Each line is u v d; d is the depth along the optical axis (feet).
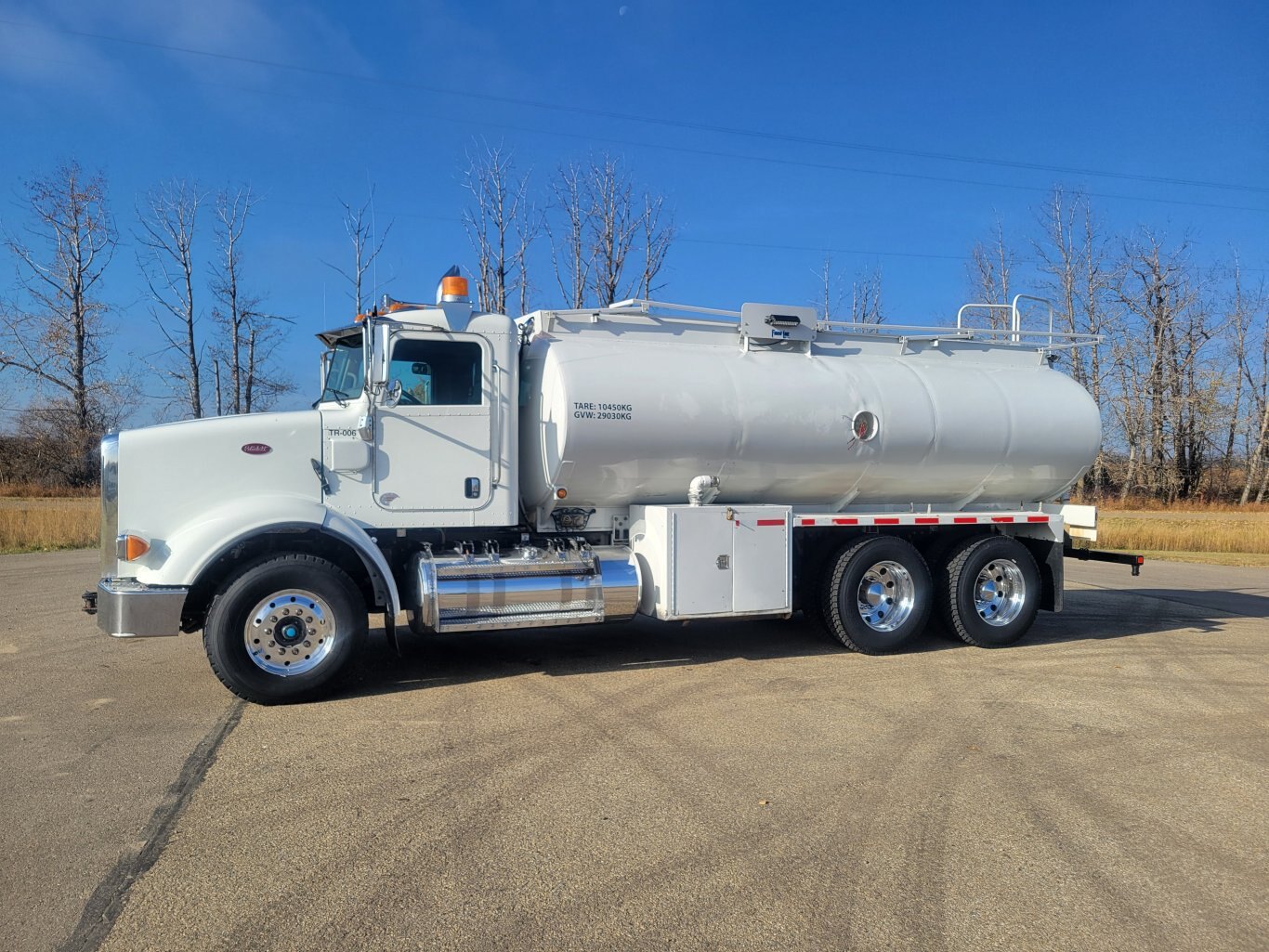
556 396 24.66
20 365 133.39
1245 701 22.40
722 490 27.22
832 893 11.94
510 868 12.54
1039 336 32.42
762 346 28.07
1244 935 11.04
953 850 13.38
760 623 32.81
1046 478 30.96
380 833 13.70
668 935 10.81
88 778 16.03
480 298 83.61
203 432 21.62
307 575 20.90
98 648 27.63
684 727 19.43
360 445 22.77
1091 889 12.20
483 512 23.98
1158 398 164.45
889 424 28.02
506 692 22.31
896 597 28.07
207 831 13.74
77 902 11.50
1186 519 103.76
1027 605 29.45
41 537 66.74
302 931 10.81
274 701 20.85
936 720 20.30
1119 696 22.85
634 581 24.82
